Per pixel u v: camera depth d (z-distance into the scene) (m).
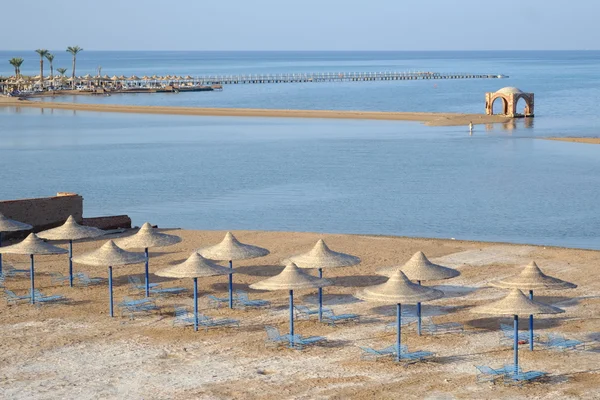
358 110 148.25
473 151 88.94
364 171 76.12
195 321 28.20
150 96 193.50
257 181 71.38
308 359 25.25
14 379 23.91
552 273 34.88
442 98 178.62
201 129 117.06
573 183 67.81
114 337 27.64
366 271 36.03
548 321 28.66
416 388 22.83
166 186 69.56
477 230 51.03
